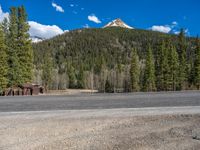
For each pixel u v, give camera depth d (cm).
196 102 2336
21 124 1505
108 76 13075
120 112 1795
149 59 7875
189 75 8081
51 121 1565
